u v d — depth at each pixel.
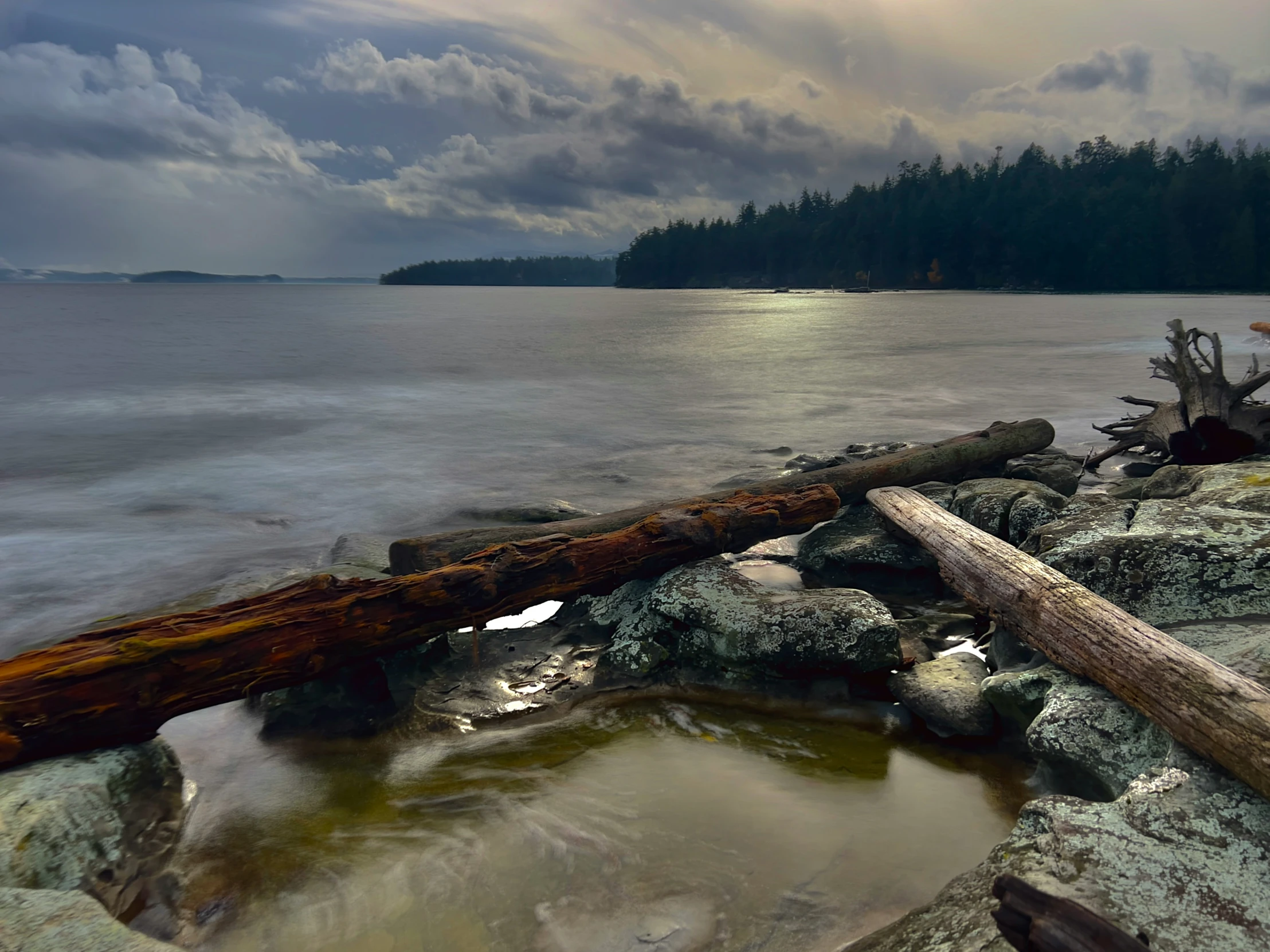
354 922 2.40
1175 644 2.89
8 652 4.89
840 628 3.90
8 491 9.08
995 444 7.69
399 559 5.16
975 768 3.25
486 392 17.91
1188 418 8.11
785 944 2.23
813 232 191.38
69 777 2.72
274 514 8.12
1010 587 3.77
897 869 2.56
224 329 43.56
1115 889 1.99
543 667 4.29
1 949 1.94
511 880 2.55
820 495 5.31
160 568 6.46
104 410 15.16
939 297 119.81
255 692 3.25
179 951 2.02
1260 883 1.98
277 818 2.96
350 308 84.56
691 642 4.18
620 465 10.38
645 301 117.75
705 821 2.85
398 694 3.96
